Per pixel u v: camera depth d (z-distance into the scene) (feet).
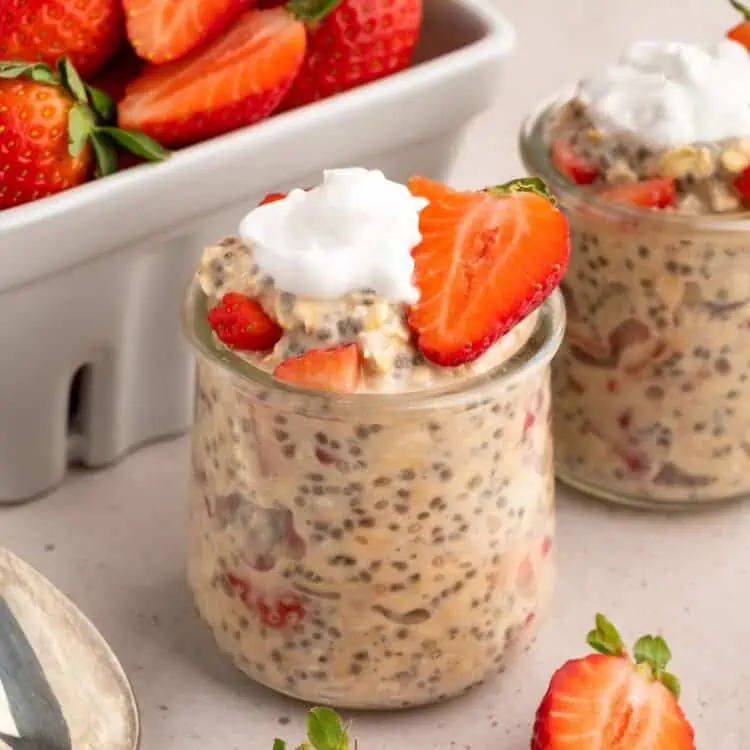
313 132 2.36
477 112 2.46
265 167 2.35
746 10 2.42
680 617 2.33
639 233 2.29
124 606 2.33
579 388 2.40
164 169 2.29
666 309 2.32
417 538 2.14
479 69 2.42
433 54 2.53
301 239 2.12
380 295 2.10
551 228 2.14
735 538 2.42
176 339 2.43
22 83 2.29
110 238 2.30
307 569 2.16
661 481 2.41
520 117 2.89
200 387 2.19
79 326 2.35
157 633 2.31
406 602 2.16
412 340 2.10
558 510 2.44
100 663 2.19
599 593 2.35
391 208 2.13
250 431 2.13
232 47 2.36
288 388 2.09
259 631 2.20
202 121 2.34
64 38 2.35
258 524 2.16
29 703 2.17
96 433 2.45
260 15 2.38
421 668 2.20
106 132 2.31
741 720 2.24
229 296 2.12
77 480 2.46
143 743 2.22
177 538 2.40
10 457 2.39
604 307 2.35
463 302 2.09
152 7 2.34
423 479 2.12
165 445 2.51
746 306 2.31
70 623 2.21
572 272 2.35
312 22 2.38
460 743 2.23
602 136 2.31
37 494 2.44
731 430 2.38
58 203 2.26
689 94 2.30
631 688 2.17
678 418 2.37
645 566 2.38
